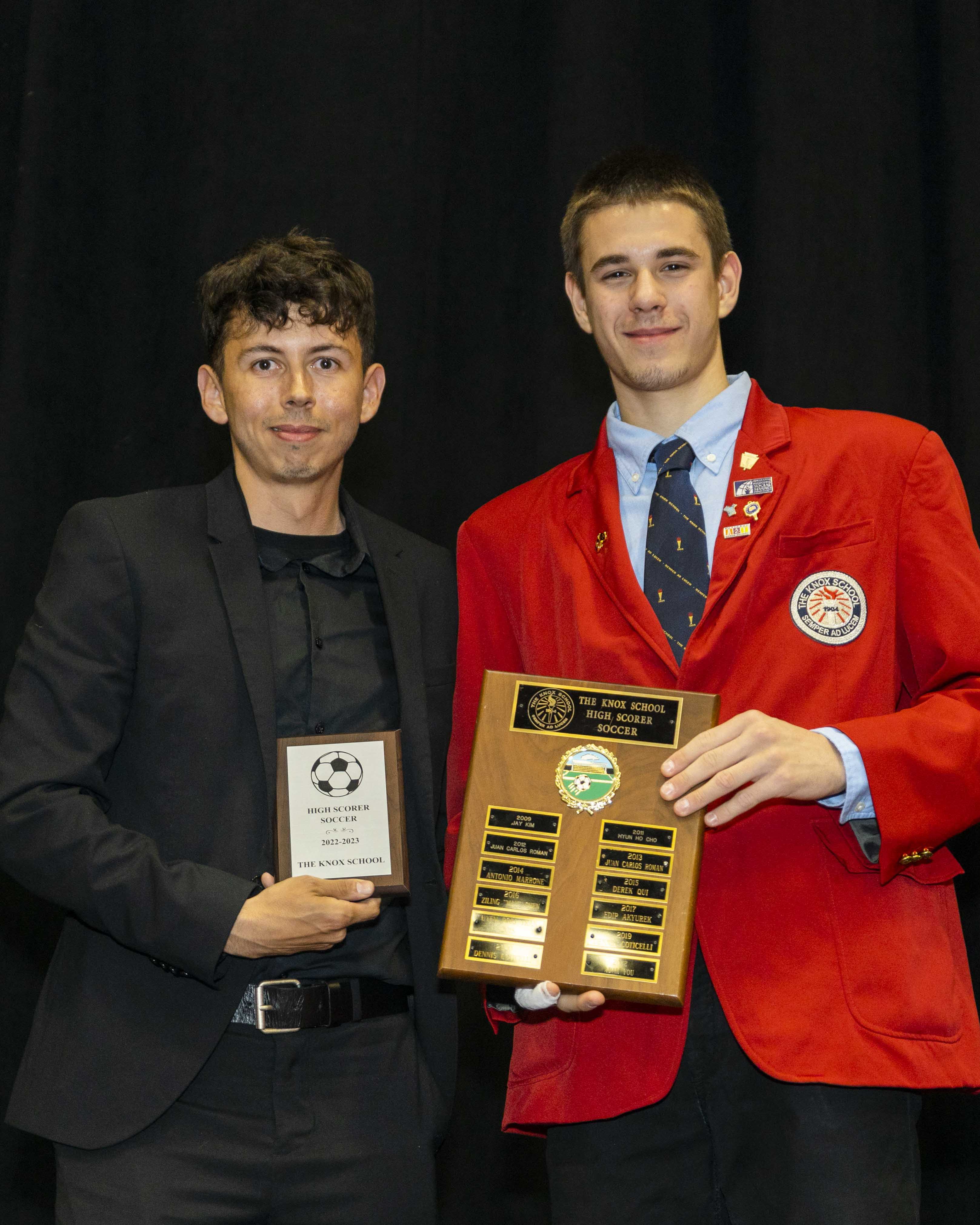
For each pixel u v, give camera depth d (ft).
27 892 9.07
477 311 9.69
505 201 9.76
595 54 9.38
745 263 9.48
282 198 9.46
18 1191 8.73
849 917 5.47
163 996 5.75
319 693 6.15
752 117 9.37
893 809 5.27
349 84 9.56
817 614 5.73
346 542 6.68
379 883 5.57
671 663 5.72
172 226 9.57
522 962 5.21
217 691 5.96
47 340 9.23
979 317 8.87
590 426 9.36
